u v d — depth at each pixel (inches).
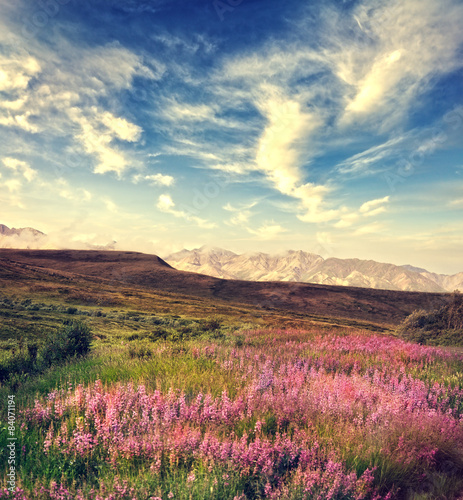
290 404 243.0
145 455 179.2
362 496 152.3
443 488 170.2
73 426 215.6
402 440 200.7
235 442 176.7
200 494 143.9
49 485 150.9
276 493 149.1
